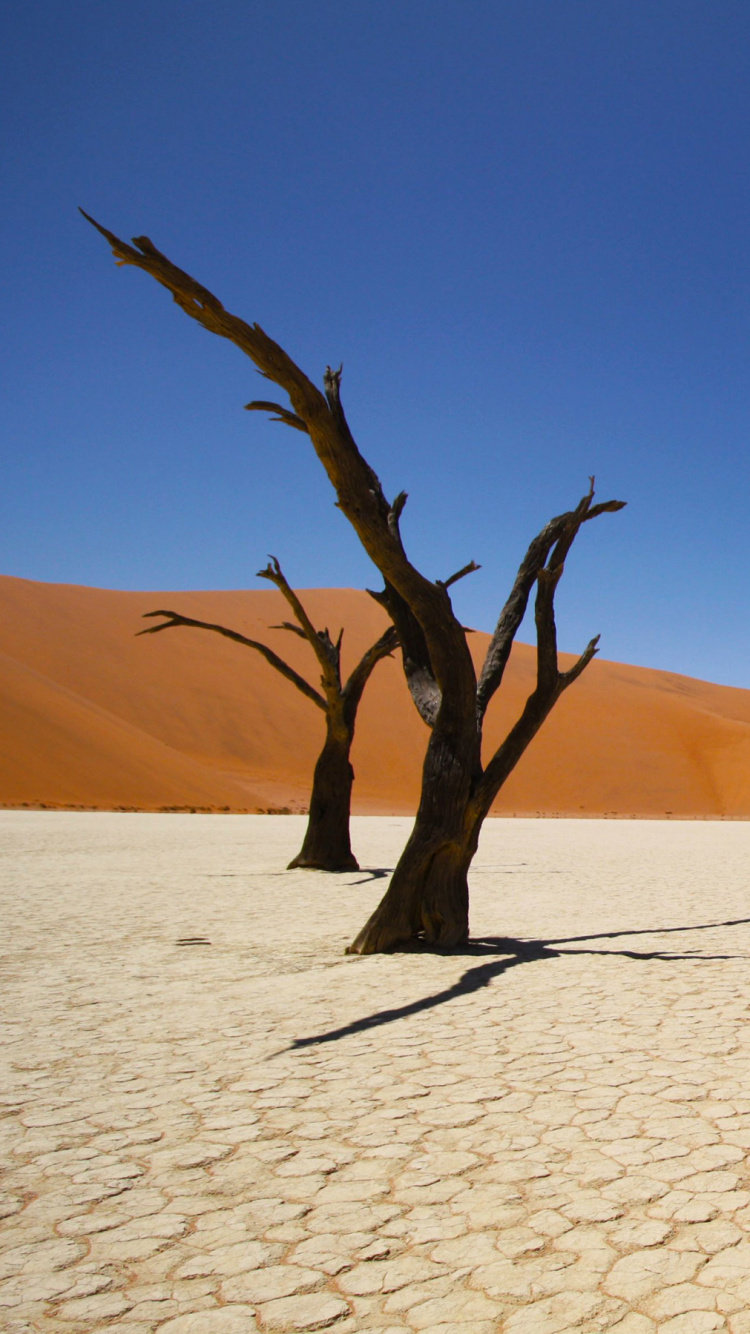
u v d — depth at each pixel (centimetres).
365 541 831
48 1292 293
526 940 947
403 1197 353
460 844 901
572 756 7025
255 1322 275
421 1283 293
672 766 7000
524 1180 364
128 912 1175
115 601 8212
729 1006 642
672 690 9625
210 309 686
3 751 4659
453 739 905
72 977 775
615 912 1169
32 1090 487
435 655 886
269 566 1658
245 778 6406
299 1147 405
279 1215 341
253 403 833
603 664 9531
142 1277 302
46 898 1322
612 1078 488
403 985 724
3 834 2655
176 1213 345
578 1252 309
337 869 1753
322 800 1773
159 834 2825
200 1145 410
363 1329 270
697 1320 270
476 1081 488
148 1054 550
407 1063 523
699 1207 338
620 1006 646
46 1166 390
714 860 2080
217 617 8462
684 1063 511
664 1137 404
